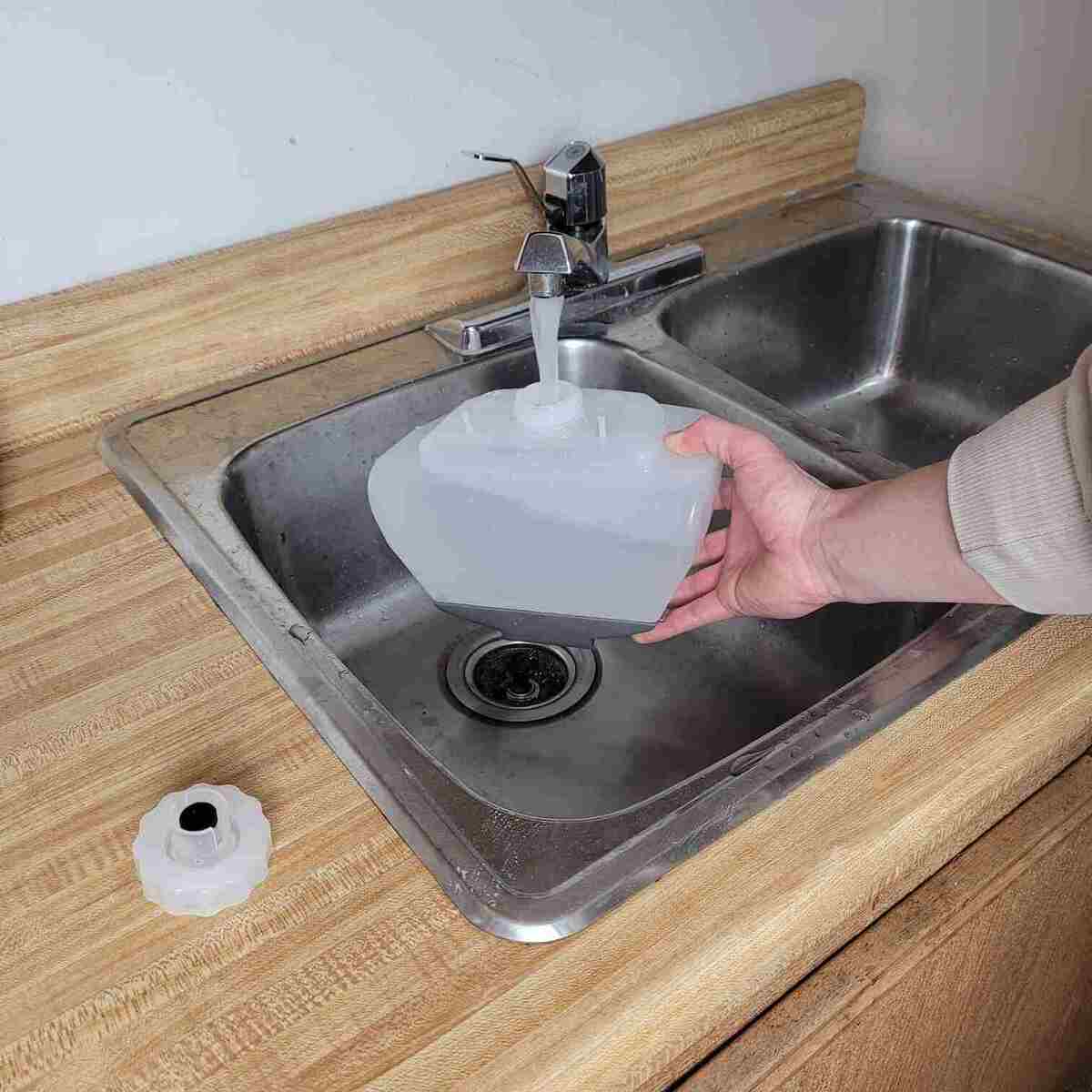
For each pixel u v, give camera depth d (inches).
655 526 28.6
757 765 23.3
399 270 39.4
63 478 33.4
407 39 37.5
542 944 19.8
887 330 50.7
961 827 23.2
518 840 21.8
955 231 46.9
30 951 19.9
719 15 45.2
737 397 36.4
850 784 22.8
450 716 35.4
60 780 23.2
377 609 39.2
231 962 19.6
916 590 25.3
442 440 29.7
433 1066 18.0
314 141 37.3
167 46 33.2
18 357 33.5
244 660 26.3
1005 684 25.0
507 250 41.5
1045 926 29.2
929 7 47.3
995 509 22.2
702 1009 19.4
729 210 48.6
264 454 34.6
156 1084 17.9
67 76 32.0
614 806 32.4
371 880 21.0
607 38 42.4
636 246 46.2
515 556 30.0
